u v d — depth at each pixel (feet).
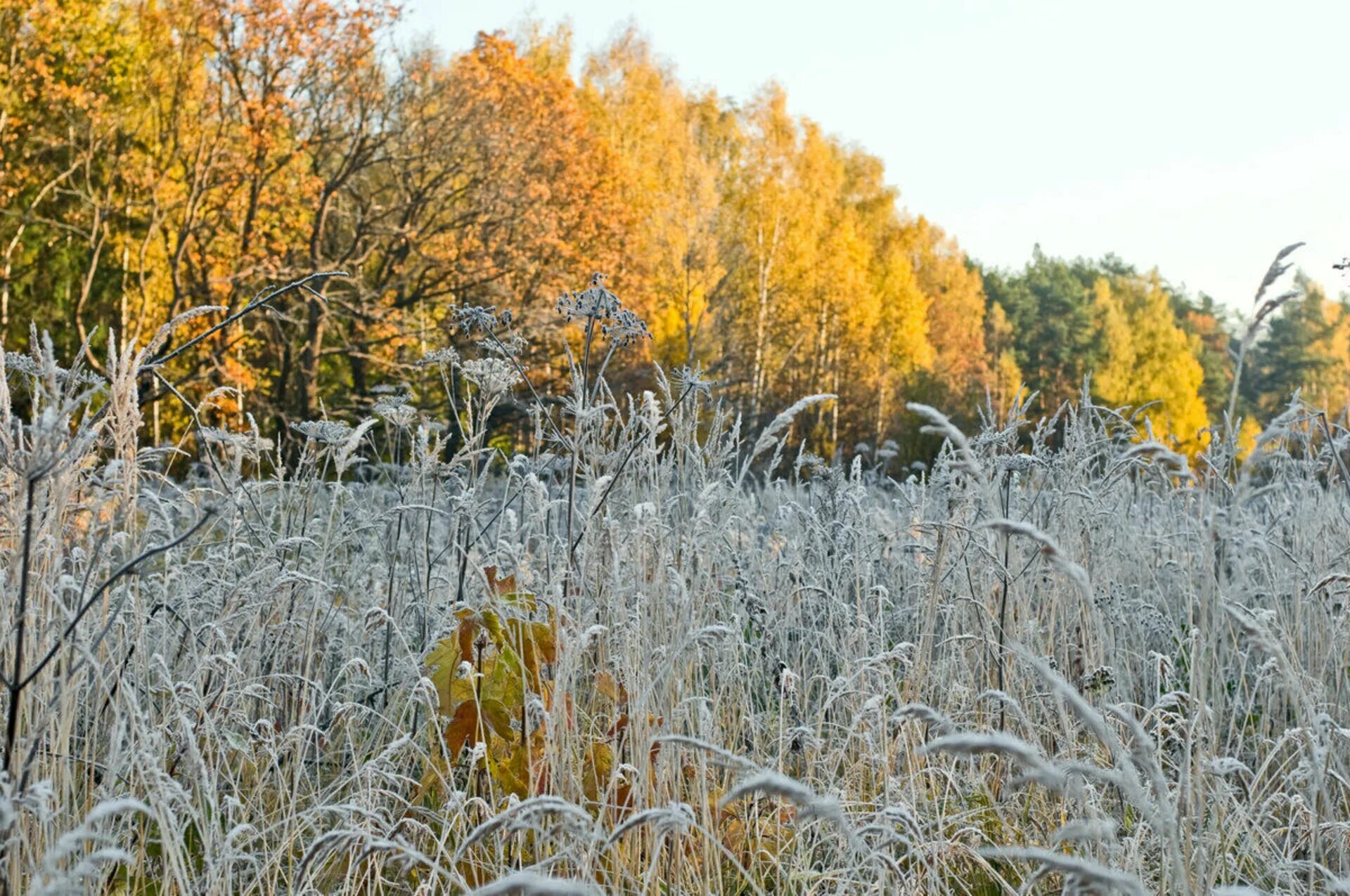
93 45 74.79
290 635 12.10
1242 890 5.39
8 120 72.43
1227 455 10.85
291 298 75.25
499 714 10.57
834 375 150.41
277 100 71.82
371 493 17.33
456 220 86.33
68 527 10.01
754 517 16.79
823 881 9.81
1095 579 13.58
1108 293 262.47
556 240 86.74
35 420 7.66
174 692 9.15
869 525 16.10
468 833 9.61
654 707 10.30
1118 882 5.33
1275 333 261.03
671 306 114.32
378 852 8.46
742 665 12.13
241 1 70.28
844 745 10.59
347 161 82.07
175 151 73.10
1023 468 13.76
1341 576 10.10
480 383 13.55
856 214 175.22
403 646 12.80
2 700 8.55
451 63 85.20
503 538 12.42
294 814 9.38
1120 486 16.21
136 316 74.23
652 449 11.41
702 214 117.80
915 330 175.11
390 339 78.79
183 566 12.05
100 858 5.67
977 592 13.24
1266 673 10.65
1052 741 11.53
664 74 141.79
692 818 8.31
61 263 78.33
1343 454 14.56
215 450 16.97
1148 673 13.01
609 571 11.19
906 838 8.19
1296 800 9.41
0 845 7.32
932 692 12.26
